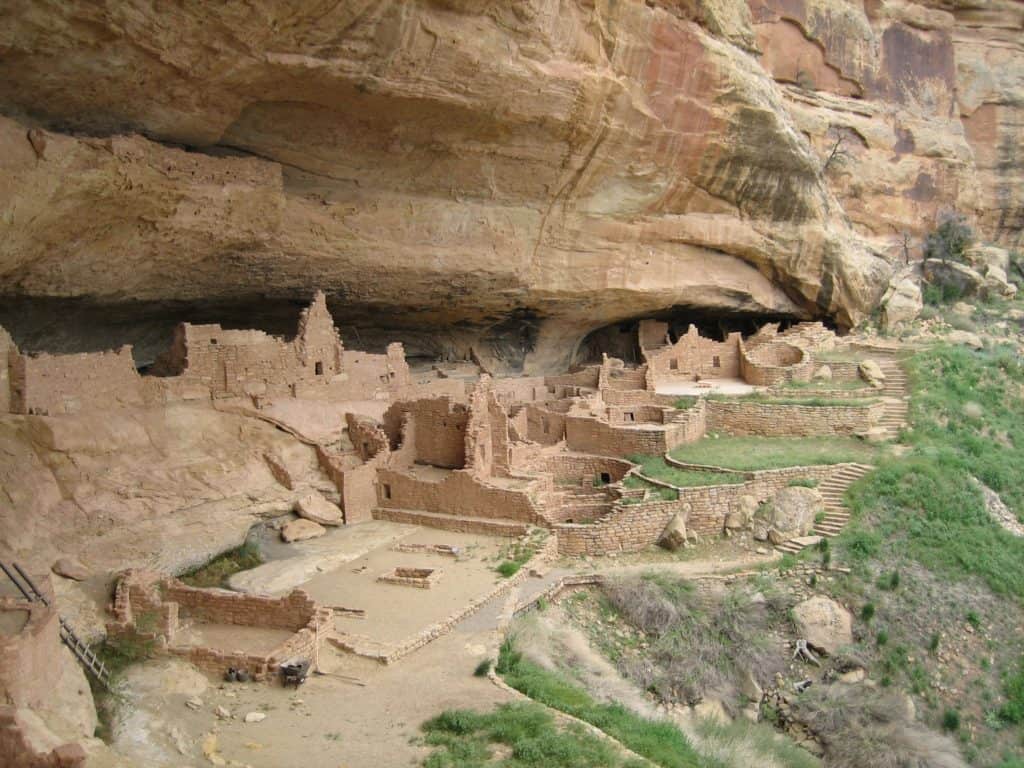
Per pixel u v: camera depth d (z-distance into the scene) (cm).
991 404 3098
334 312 2636
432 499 2183
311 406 2264
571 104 2252
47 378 1736
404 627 1553
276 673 1331
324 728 1191
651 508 2191
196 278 2105
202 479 1908
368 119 1967
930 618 2048
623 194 2784
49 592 1372
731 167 2998
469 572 1850
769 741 1677
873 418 2777
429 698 1299
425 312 2794
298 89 1762
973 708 1912
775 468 2408
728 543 2238
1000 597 2152
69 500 1669
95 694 1223
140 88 1571
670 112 2638
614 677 1656
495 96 2055
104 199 1648
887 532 2252
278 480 2055
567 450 2712
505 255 2614
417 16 1725
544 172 2486
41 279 1764
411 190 2306
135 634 1376
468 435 2231
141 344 2367
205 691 1284
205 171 1814
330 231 2198
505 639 1559
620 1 2242
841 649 1953
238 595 1502
